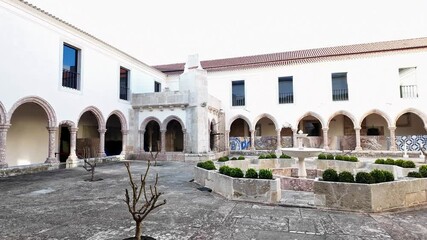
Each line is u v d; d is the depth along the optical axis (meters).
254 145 23.91
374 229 4.59
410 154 18.17
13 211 5.78
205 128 18.36
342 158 11.45
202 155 17.41
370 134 22.48
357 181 5.77
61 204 6.37
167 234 4.39
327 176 5.99
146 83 22.38
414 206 5.82
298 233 4.43
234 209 5.84
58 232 4.49
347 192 5.64
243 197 6.55
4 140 10.94
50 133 13.24
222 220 5.11
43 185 8.88
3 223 4.97
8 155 14.49
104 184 9.07
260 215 5.41
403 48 19.39
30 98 12.07
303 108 21.53
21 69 11.66
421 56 19.09
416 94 19.55
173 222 5.00
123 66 19.34
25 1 11.72
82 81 15.38
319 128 23.56
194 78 18.31
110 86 17.81
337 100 21.27
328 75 21.17
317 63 21.45
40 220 5.15
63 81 14.70
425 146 19.72
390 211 5.57
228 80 23.53
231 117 23.20
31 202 6.57
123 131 19.03
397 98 19.47
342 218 5.17
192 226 4.78
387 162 9.68
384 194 5.61
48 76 13.07
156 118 19.27
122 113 18.92
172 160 17.95
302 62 21.67
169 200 6.72
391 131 19.48
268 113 22.28
